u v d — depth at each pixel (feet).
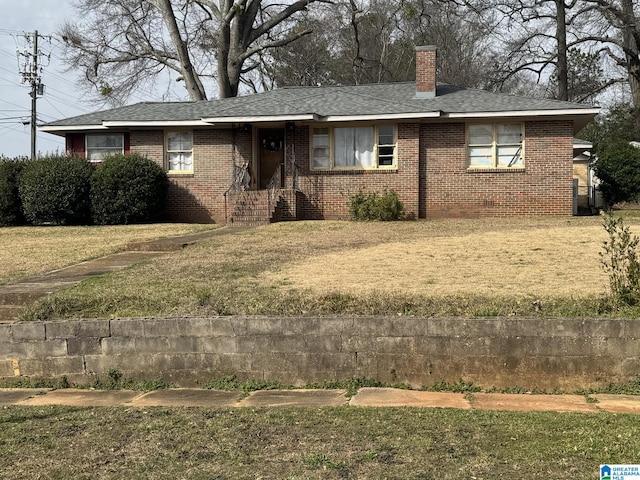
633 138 126.31
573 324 22.25
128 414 19.62
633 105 129.70
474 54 150.41
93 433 17.48
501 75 128.06
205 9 120.37
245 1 113.50
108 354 24.63
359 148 71.46
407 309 24.94
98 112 81.25
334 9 118.52
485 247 41.91
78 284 33.88
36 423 18.76
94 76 125.18
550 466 14.08
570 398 21.27
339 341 23.43
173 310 26.50
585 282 30.91
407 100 74.54
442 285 30.78
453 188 69.87
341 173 71.61
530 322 22.43
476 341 22.66
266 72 142.41
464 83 146.41
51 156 74.49
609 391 21.97
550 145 68.13
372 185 71.00
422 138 70.38
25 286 34.42
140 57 123.13
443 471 13.93
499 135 69.31
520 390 22.31
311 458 14.92
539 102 69.51
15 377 25.04
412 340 23.03
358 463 14.56
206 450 15.79
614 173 86.17
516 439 16.05
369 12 118.21
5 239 58.18
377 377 23.26
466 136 69.56
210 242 48.55
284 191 69.82
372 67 135.95
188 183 75.51
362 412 19.12
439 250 41.24
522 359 22.44
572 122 67.92
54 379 24.85
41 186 68.64
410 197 70.03
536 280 31.68
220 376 23.99
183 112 77.51
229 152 74.79
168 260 40.40
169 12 113.09
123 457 15.48
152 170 71.10
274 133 77.56
